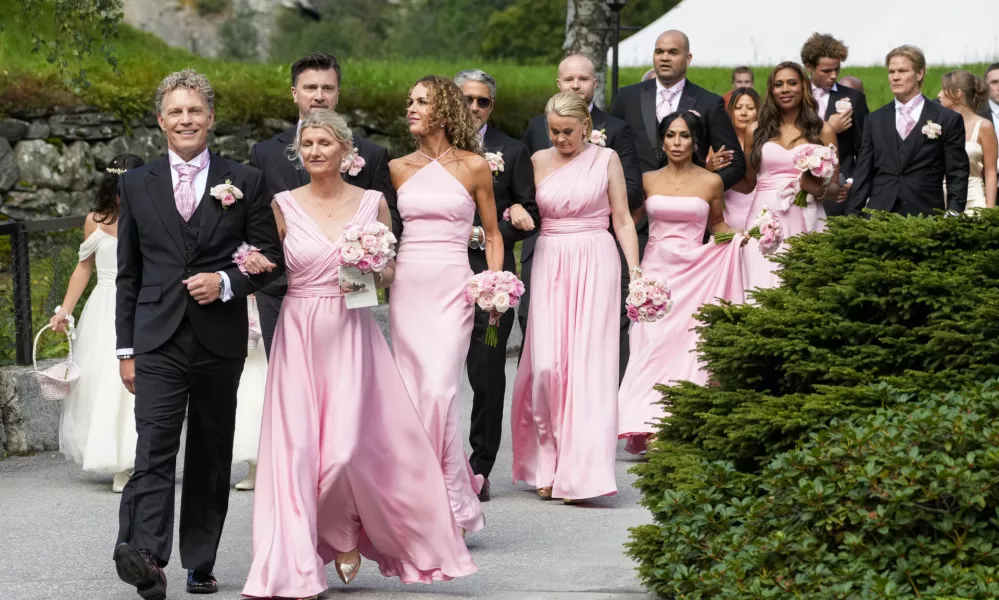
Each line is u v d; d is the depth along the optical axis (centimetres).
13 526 954
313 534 730
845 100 1448
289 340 763
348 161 885
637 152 1300
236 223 750
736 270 1177
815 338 750
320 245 764
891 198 1364
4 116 1970
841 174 1484
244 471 1166
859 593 586
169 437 738
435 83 915
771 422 710
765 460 715
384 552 773
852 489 625
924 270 736
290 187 931
